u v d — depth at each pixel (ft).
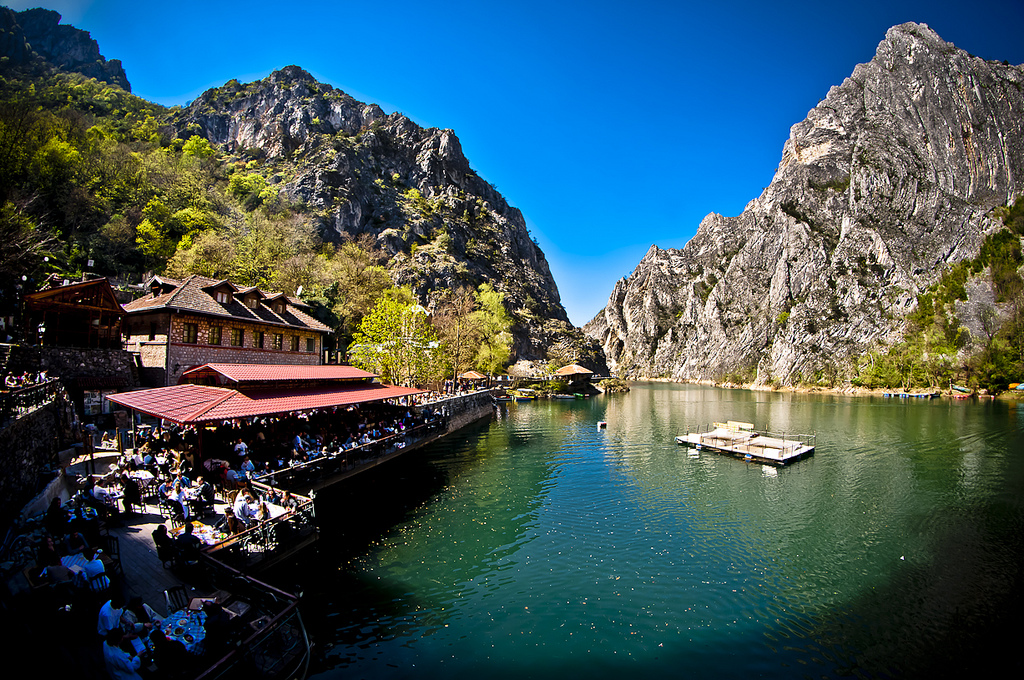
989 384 352.28
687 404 316.40
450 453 135.03
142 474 65.05
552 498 95.45
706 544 74.13
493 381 330.34
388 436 110.73
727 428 175.32
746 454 131.23
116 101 454.40
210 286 120.37
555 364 420.77
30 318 99.86
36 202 180.65
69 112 288.30
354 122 547.49
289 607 37.11
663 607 56.29
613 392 411.54
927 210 514.68
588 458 132.16
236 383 93.91
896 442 161.07
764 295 643.45
